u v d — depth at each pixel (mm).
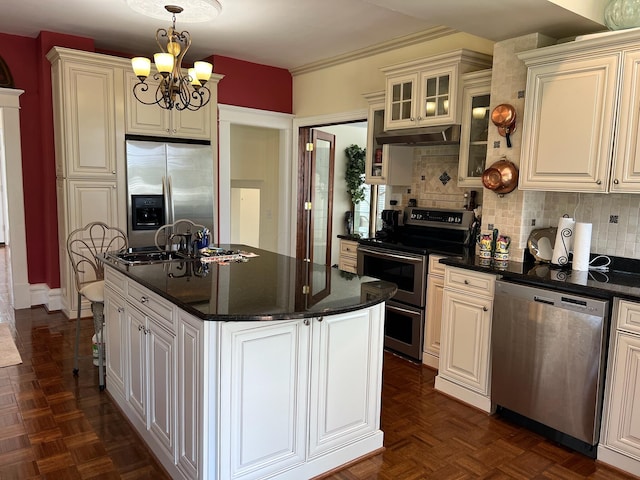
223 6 3656
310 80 5516
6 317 4633
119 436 2596
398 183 4340
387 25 4051
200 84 3145
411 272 3746
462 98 3562
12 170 4723
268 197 6312
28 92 4727
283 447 2137
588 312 2418
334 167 6891
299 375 2141
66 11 3891
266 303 2018
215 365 1902
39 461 2357
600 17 2742
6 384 3199
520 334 2717
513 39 3023
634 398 2330
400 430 2758
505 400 2836
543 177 2850
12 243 4816
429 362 3686
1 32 4512
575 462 2479
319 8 3678
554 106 2762
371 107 4395
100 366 3141
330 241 6352
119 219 4613
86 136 4391
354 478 2291
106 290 3014
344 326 2281
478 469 2396
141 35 4547
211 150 5016
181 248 3424
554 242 3102
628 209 2891
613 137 2531
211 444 1945
